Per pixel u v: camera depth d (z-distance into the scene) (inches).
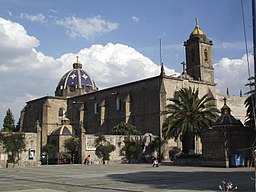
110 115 3245.6
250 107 1836.9
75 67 4512.8
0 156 1916.8
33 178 1149.7
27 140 2034.9
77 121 3617.1
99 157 2299.5
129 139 2418.8
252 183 882.1
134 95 3016.7
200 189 770.8
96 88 4485.7
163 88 2728.8
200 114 1950.1
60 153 2518.5
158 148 2485.2
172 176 1163.9
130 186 864.9
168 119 2039.9
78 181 1024.9
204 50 3275.1
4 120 4559.5
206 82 3110.2
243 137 1776.6
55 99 3779.5
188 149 2046.0
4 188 840.3
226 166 1696.6
